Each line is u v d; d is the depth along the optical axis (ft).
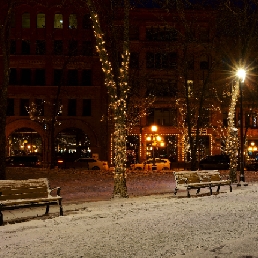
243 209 39.96
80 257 21.68
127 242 25.13
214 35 106.32
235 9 85.76
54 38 184.34
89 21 184.96
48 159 180.45
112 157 181.68
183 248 23.57
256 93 150.20
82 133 186.09
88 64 183.52
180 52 178.29
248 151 190.90
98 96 183.32
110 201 48.34
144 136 185.98
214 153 184.85
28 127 181.47
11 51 183.21
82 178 92.22
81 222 32.24
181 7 101.04
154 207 41.34
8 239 25.99
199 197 52.75
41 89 181.98
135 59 186.50
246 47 82.02
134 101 178.70
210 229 29.32
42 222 32.40
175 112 187.01
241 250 22.97
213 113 184.85
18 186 36.60
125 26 55.93
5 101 62.75
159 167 161.58
